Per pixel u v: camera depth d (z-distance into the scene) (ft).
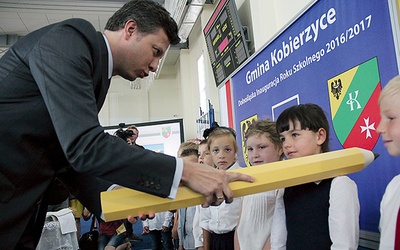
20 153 2.18
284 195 3.32
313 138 3.13
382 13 3.75
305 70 5.26
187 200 2.15
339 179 2.84
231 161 5.32
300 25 5.37
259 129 4.29
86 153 1.93
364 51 4.02
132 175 2.01
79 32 2.33
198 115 21.03
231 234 4.80
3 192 2.13
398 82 2.29
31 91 2.21
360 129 4.09
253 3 10.18
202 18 16.60
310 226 2.88
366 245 4.01
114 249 9.23
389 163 3.67
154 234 11.53
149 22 2.59
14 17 19.99
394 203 2.32
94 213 2.87
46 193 2.86
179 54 24.94
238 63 11.01
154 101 27.89
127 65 2.69
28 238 2.63
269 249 3.88
